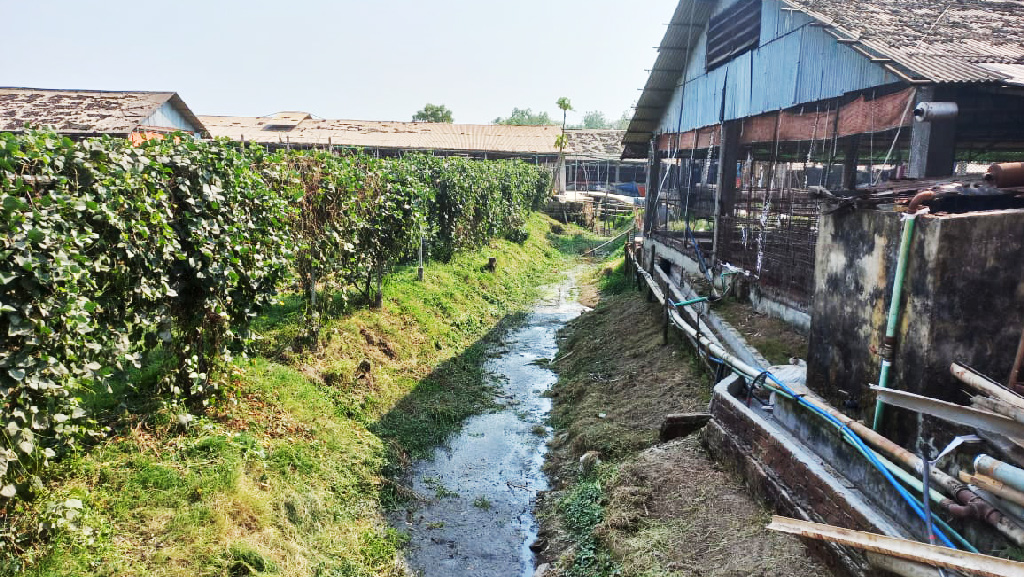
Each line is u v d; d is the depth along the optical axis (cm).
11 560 446
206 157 700
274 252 817
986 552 412
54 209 498
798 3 1001
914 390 504
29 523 477
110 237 573
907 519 481
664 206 2014
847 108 922
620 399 1021
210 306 697
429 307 1448
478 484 840
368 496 751
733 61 1377
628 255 2133
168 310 668
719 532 581
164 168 636
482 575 652
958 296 489
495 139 4653
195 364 715
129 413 670
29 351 470
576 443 900
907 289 512
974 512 414
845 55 911
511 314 1748
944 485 438
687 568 545
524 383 1234
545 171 3831
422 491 805
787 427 692
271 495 629
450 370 1204
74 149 538
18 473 488
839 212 624
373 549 659
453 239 1900
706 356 962
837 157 1667
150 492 561
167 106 2897
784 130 1138
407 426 944
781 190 1083
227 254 709
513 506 792
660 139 2031
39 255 466
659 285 1584
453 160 2127
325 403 872
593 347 1371
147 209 593
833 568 479
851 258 601
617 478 735
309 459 731
